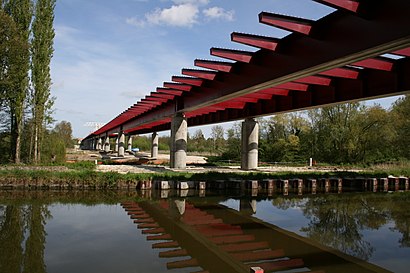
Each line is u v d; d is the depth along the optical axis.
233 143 42.78
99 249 7.71
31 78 25.09
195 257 7.35
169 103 23.94
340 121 41.12
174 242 8.48
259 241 8.79
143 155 55.62
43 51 25.27
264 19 8.76
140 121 33.81
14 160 24.80
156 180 17.69
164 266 6.71
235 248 8.15
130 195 15.86
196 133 82.25
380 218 11.99
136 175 17.70
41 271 6.30
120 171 21.06
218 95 15.91
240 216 11.96
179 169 22.83
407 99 37.44
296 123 45.41
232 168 28.03
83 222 10.30
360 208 13.94
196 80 16.83
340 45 9.02
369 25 8.20
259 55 12.48
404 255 7.80
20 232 9.05
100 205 13.25
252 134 26.14
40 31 25.14
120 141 49.41
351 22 8.73
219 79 15.33
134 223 10.41
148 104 25.44
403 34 7.38
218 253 7.70
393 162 35.66
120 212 11.99
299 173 22.27
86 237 8.66
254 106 22.44
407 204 15.05
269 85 12.71
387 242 8.92
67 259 6.99
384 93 12.98
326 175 22.14
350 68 13.71
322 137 42.72
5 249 7.60
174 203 14.21
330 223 11.09
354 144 39.62
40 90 25.23
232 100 21.25
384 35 7.80
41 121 25.39
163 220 10.99
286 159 40.16
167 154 62.22
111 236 8.83
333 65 9.77
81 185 16.89
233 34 10.21
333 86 15.41
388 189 21.19
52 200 14.09
